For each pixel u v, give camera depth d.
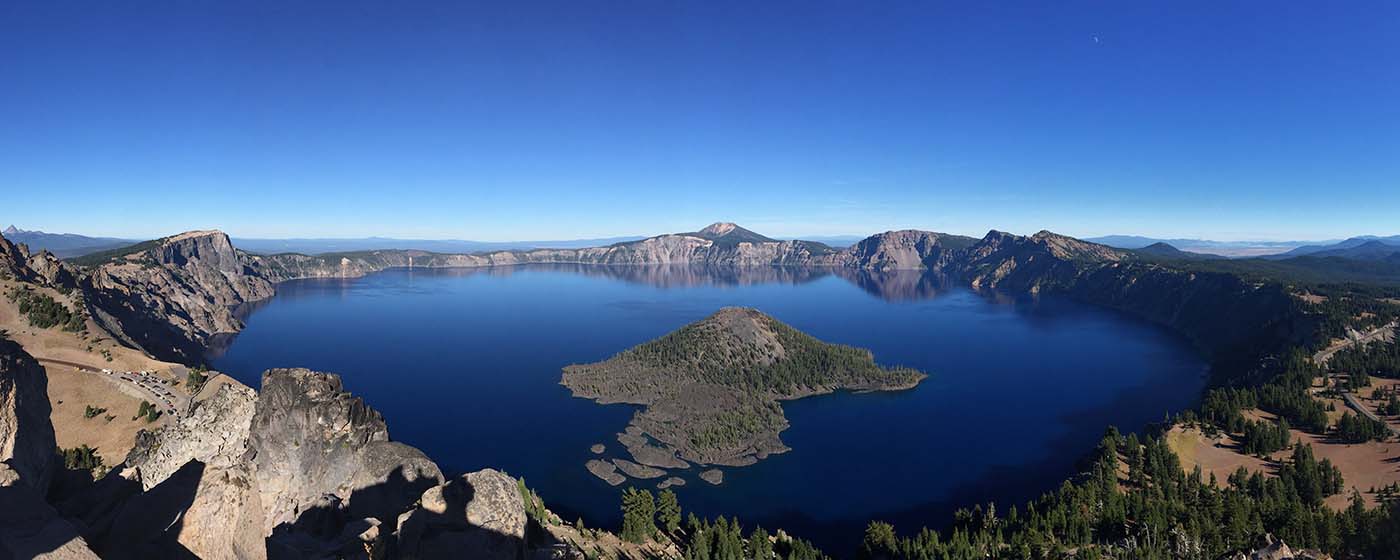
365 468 80.00
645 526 142.38
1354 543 125.19
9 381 44.28
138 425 168.00
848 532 177.50
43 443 48.06
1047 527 142.25
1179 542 128.75
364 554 59.03
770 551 137.88
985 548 136.88
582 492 196.62
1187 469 187.75
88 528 44.69
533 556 66.06
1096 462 189.38
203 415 80.62
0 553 30.64
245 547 47.69
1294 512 137.00
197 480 48.22
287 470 78.88
